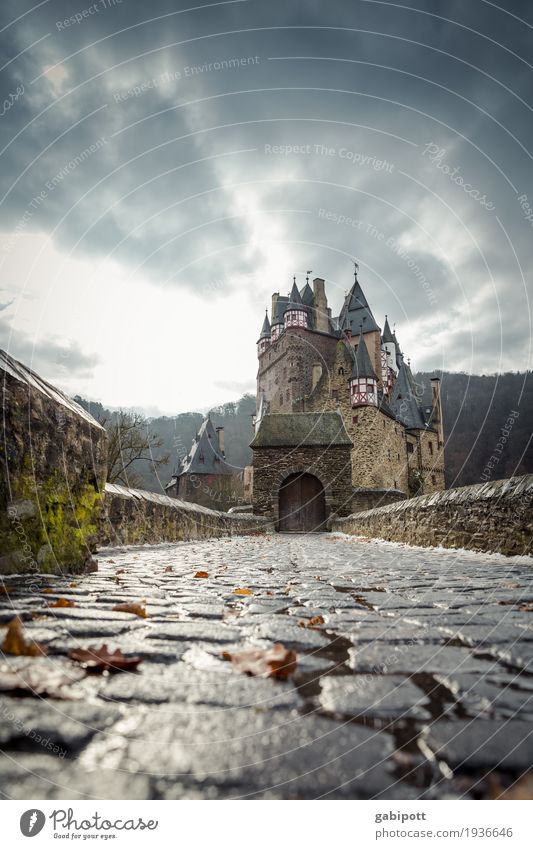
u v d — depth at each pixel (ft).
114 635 6.87
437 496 28.60
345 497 98.07
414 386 184.24
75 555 14.06
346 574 16.25
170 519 39.99
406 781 3.27
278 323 190.70
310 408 153.79
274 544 43.34
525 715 4.31
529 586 12.84
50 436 13.24
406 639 7.09
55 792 3.20
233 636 7.07
